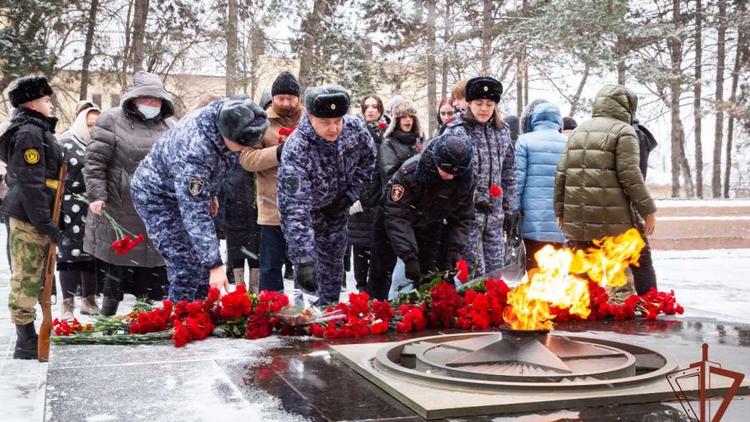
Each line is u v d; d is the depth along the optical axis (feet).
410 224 17.28
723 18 79.51
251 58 77.46
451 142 16.34
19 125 16.28
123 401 8.74
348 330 12.89
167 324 13.10
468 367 9.49
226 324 12.92
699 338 12.50
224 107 13.41
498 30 78.84
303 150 15.34
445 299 13.85
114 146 19.83
